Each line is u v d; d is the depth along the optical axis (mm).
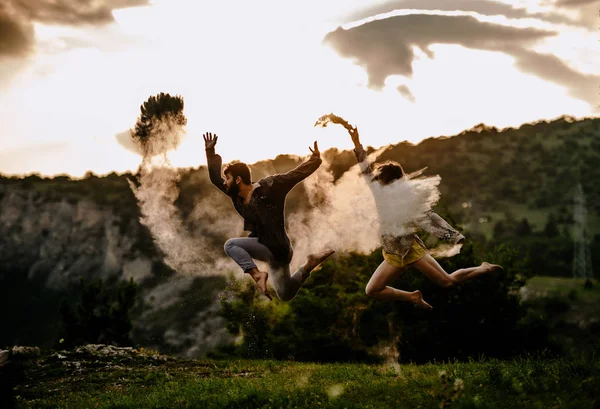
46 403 10602
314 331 31438
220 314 33469
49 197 100750
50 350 15234
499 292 29906
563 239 105500
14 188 104688
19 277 86375
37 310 83438
